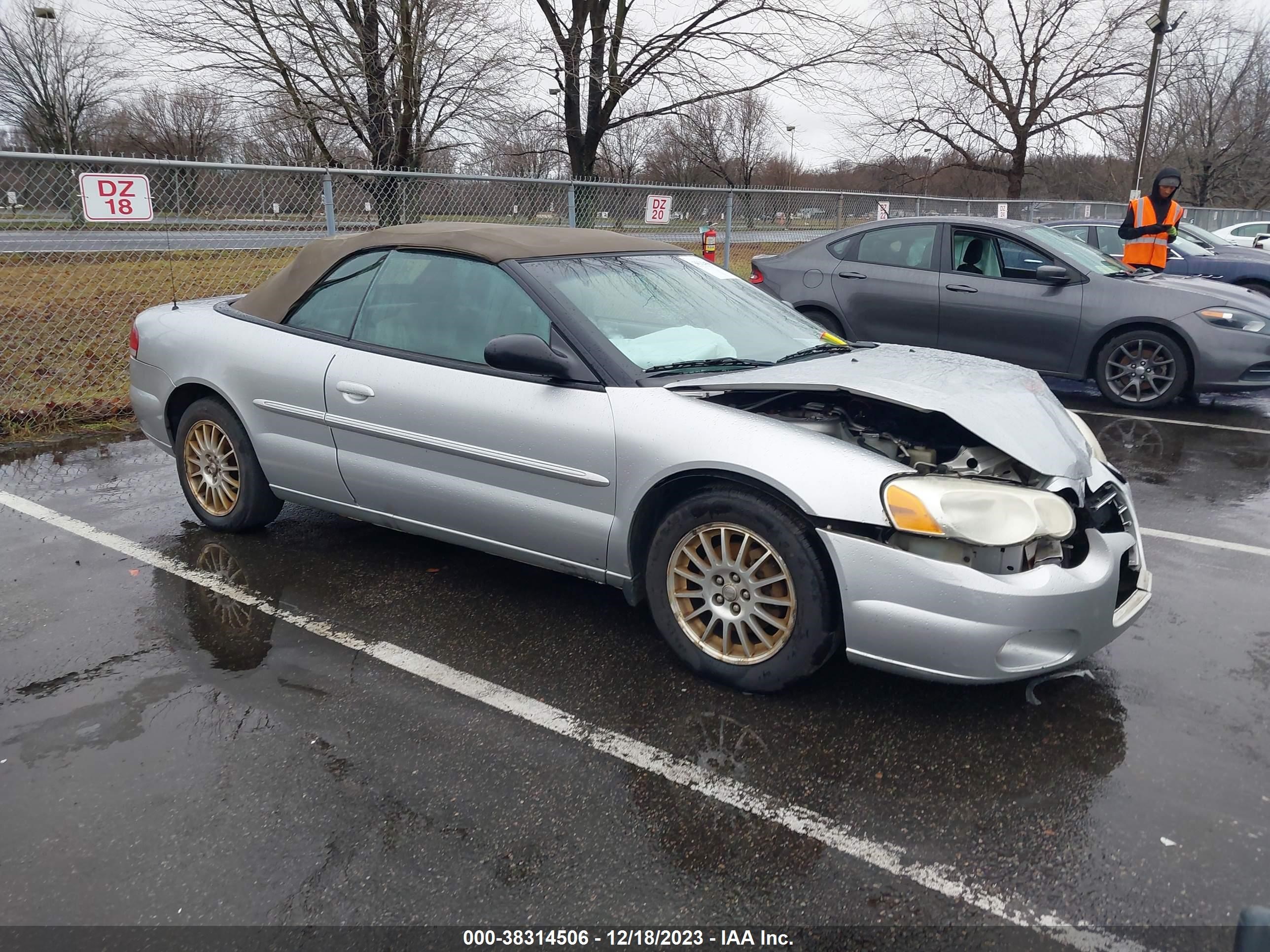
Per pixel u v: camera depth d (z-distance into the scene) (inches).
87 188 249.9
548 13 733.3
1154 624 143.5
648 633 139.2
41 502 195.2
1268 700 121.2
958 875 89.0
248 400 163.2
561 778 103.3
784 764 106.3
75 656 129.2
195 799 98.5
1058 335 304.7
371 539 176.7
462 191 366.6
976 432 113.6
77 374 307.3
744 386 123.5
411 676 125.4
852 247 334.0
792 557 112.7
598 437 125.8
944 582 105.7
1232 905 85.2
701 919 83.3
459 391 138.3
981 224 315.0
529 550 138.0
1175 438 267.0
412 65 614.5
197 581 155.7
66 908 83.5
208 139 724.7
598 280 144.7
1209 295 291.4
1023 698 121.0
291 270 166.9
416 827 94.7
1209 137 1450.5
